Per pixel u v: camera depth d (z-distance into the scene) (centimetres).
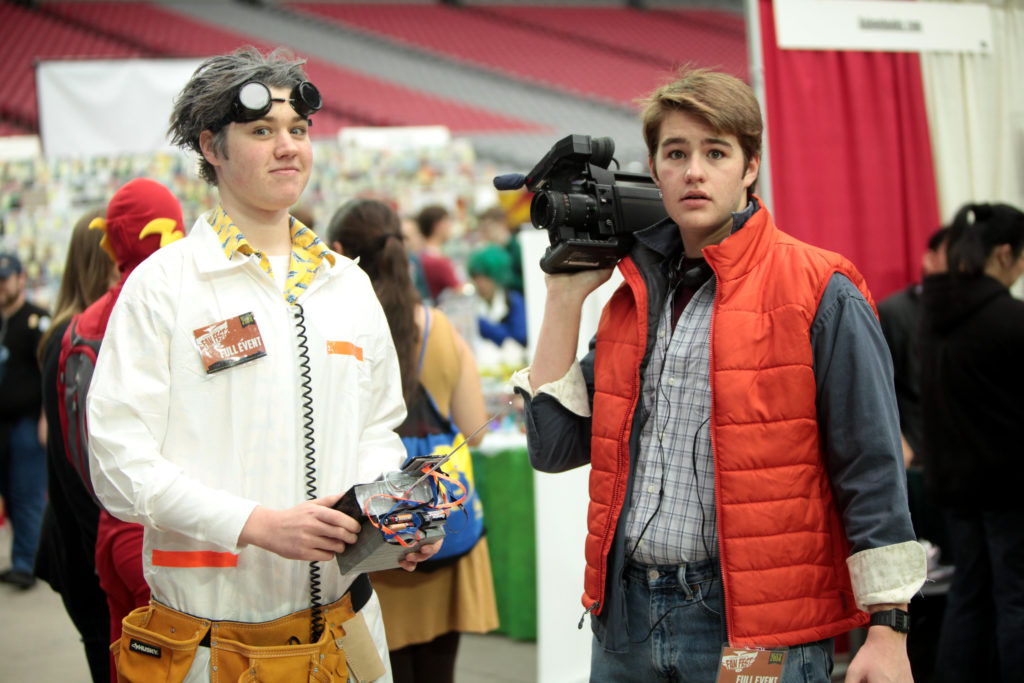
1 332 512
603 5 1911
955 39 345
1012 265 269
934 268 309
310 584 154
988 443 258
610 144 167
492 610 243
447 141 724
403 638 228
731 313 150
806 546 144
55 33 1377
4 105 1173
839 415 144
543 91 1603
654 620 156
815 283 147
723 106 150
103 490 146
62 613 448
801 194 323
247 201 156
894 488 140
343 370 158
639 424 161
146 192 208
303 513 140
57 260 621
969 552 274
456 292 491
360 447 165
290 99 154
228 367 149
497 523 383
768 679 141
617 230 165
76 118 652
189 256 154
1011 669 256
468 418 245
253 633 149
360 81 1527
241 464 149
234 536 140
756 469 145
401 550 144
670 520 155
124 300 151
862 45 329
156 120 662
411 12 1789
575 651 305
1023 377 253
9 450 491
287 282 157
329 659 150
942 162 344
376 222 231
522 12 1852
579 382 174
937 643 312
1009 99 355
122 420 145
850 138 331
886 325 339
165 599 150
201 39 1495
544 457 171
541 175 168
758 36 317
